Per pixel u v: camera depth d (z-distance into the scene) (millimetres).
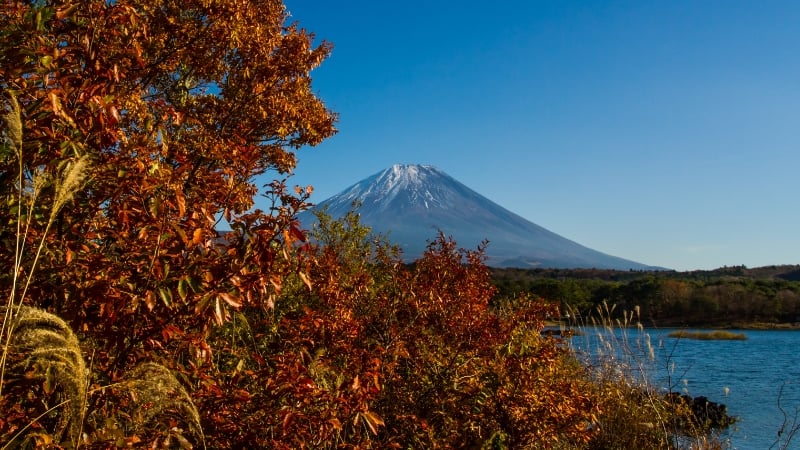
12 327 2189
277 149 10094
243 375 3672
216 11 7910
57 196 2453
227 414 3305
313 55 9812
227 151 3531
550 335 6160
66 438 2607
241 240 2975
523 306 6465
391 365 4707
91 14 3789
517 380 5691
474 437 5496
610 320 8289
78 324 2795
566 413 5668
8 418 2514
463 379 5645
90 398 2660
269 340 4523
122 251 3209
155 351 3133
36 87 2881
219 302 2719
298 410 3326
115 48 4480
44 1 3641
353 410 3400
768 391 19000
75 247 3020
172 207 2955
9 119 2453
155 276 2787
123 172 2836
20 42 3064
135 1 4973
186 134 6867
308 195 3008
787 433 12258
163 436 2713
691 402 12695
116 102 3449
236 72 9203
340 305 4832
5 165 2703
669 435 7852
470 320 5871
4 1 3236
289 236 2951
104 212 3184
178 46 7680
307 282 3162
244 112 9281
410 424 5016
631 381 8016
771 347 37188
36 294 2838
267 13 10336
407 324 5645
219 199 3316
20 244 2783
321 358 4055
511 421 5488
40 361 2283
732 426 11844
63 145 2654
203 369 3275
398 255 6973
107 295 2701
